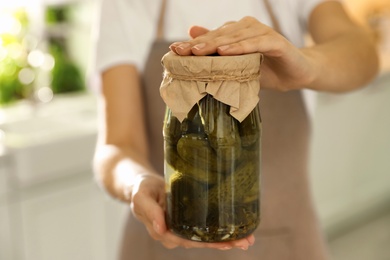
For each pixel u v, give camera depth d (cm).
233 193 76
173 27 117
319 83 89
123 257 125
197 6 116
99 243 246
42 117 265
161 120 117
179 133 76
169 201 79
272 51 77
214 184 75
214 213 76
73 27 285
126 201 95
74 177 235
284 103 113
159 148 118
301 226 115
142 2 117
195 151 75
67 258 237
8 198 217
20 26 264
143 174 91
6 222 218
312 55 89
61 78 286
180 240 79
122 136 113
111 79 116
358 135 348
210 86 73
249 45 74
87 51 287
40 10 270
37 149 222
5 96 269
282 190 115
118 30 117
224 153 75
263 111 113
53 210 230
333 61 92
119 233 253
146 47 117
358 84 99
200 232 77
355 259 332
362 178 360
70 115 270
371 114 356
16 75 267
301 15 115
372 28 394
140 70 118
